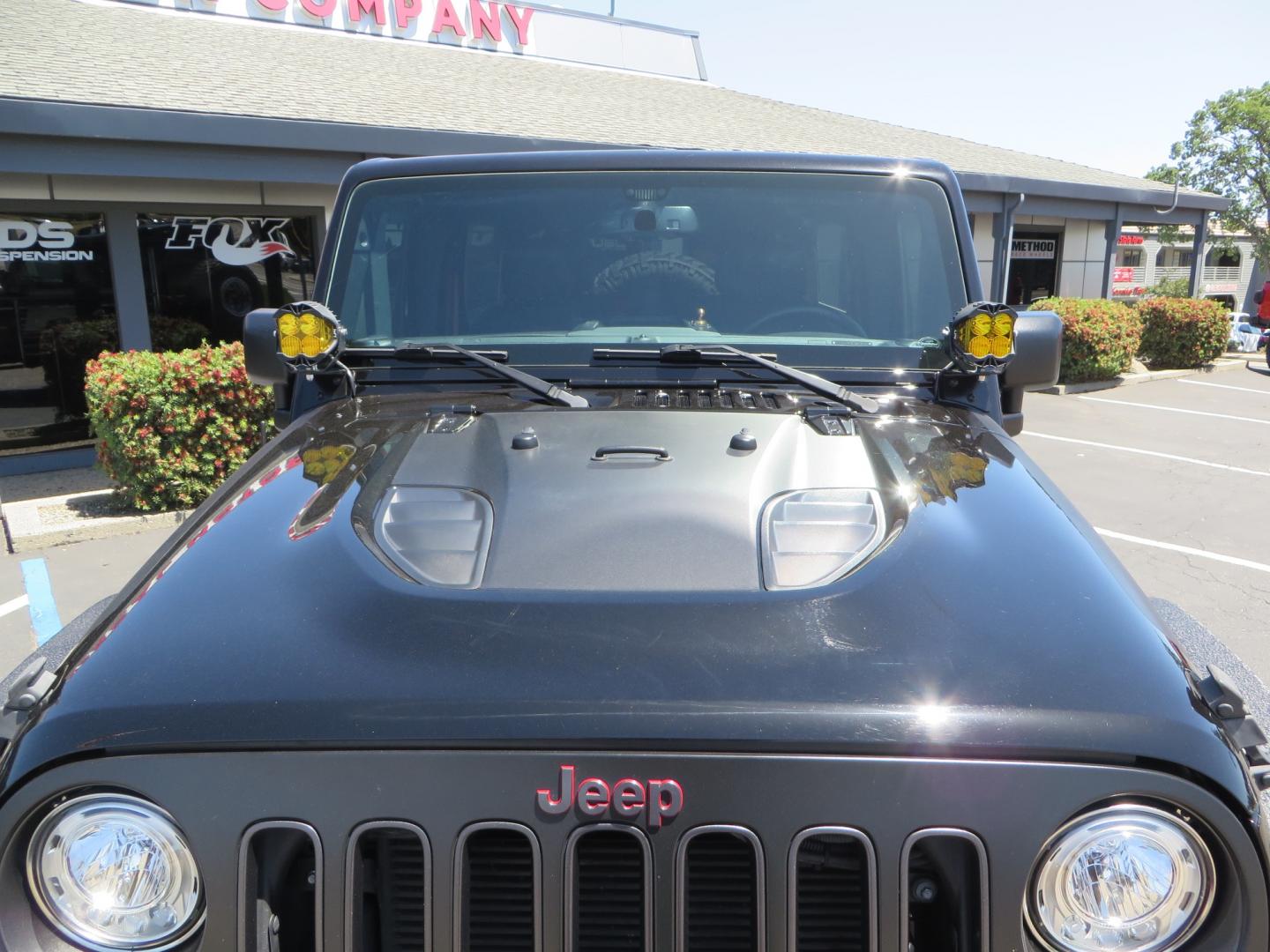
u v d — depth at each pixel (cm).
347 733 128
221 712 130
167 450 732
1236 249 4141
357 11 1461
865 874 126
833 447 194
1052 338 247
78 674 140
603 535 158
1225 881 126
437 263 258
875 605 143
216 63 1109
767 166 261
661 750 127
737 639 136
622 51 1800
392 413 222
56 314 924
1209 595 570
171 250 971
